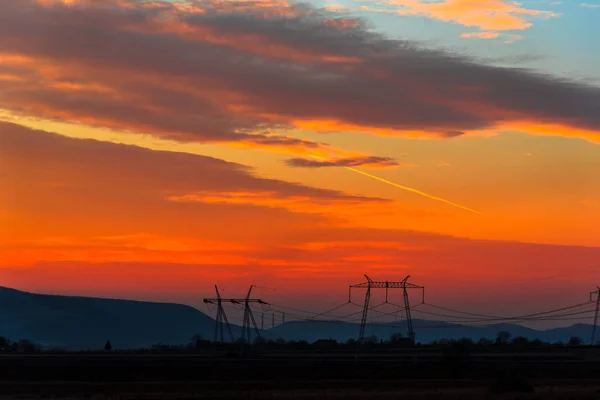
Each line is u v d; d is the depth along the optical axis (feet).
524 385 653.71
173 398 598.75
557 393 602.44
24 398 629.10
